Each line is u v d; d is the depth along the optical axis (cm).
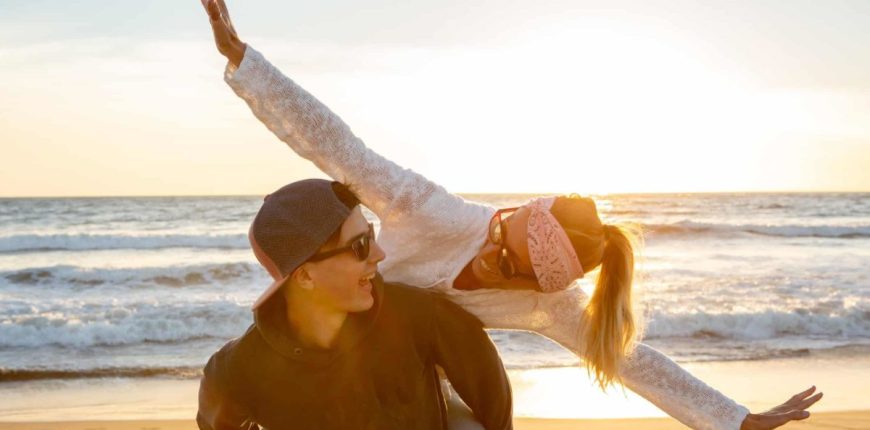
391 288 258
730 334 1208
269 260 236
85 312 1323
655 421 675
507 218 270
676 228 3241
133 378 927
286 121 264
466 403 273
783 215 4788
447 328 262
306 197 236
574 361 963
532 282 268
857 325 1238
